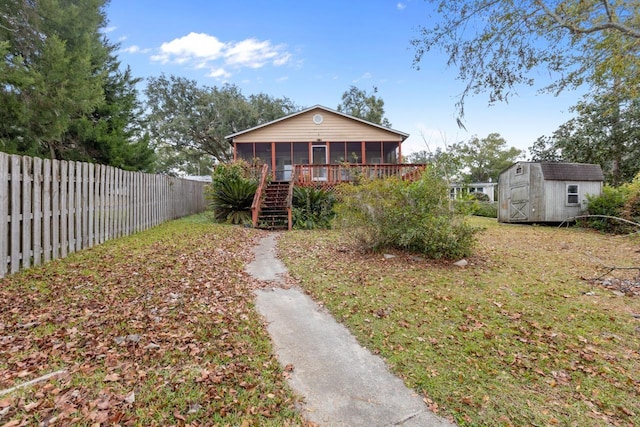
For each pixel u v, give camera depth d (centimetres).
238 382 241
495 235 1070
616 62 555
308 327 346
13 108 709
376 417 213
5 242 418
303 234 946
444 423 208
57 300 354
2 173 415
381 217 676
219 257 600
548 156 2091
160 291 403
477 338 320
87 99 823
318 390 240
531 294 451
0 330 286
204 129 2609
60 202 522
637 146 1673
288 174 1833
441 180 675
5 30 786
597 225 1228
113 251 572
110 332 296
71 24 892
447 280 512
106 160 1218
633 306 410
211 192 1148
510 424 206
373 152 1980
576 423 207
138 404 209
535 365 274
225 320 342
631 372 265
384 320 362
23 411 196
